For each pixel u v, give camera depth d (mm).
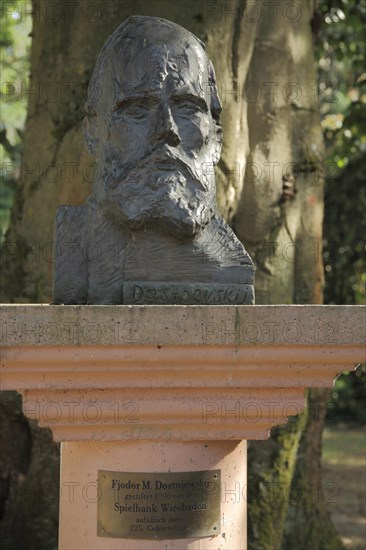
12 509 6016
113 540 3523
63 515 3682
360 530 7418
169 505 3520
